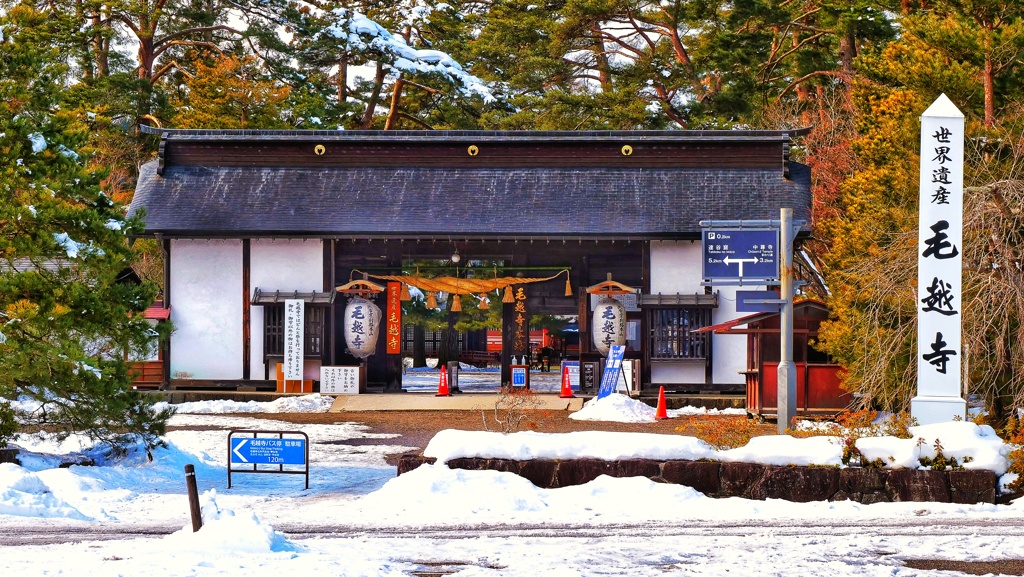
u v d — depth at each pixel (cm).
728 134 3338
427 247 3328
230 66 4800
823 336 2506
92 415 1852
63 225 1828
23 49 1858
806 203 3244
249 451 1750
